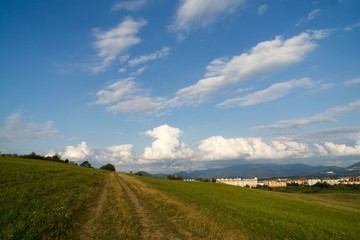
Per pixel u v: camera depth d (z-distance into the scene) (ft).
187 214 86.53
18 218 60.64
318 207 237.86
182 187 251.80
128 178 307.99
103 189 152.35
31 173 161.99
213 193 232.12
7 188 100.42
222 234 65.00
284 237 74.43
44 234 52.95
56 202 84.43
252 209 139.33
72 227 61.41
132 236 58.95
